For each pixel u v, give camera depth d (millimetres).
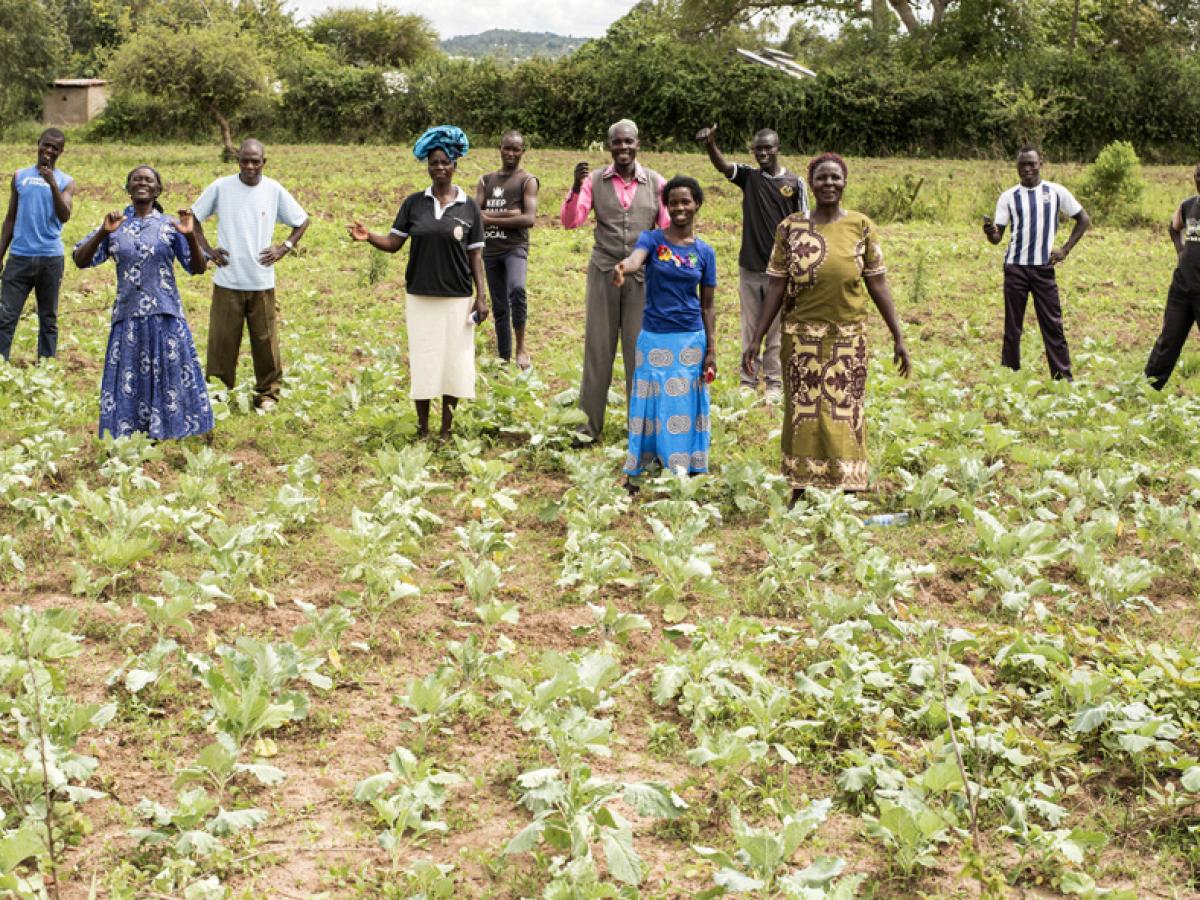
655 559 5809
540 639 5473
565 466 7738
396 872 3758
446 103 41469
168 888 3621
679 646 5445
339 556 6332
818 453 7004
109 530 6172
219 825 3803
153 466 7555
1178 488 7590
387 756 4477
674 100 38812
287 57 43438
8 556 5934
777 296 7031
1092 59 45844
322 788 4266
